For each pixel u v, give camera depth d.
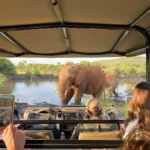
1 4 3.65
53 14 4.22
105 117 4.79
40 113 5.61
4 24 4.78
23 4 3.65
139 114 2.05
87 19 4.52
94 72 11.10
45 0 3.48
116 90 12.59
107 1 3.49
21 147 1.48
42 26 4.83
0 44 6.86
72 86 10.63
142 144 0.94
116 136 2.86
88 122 3.12
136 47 7.15
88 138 2.87
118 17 4.28
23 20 4.55
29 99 14.56
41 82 17.30
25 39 6.36
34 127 4.50
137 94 2.36
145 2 3.44
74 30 5.45
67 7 3.84
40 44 7.18
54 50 8.28
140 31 4.85
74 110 5.71
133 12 3.96
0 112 1.77
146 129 1.04
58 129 4.64
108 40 6.56
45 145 1.80
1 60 17.14
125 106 11.74
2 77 17.08
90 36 6.14
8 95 1.79
